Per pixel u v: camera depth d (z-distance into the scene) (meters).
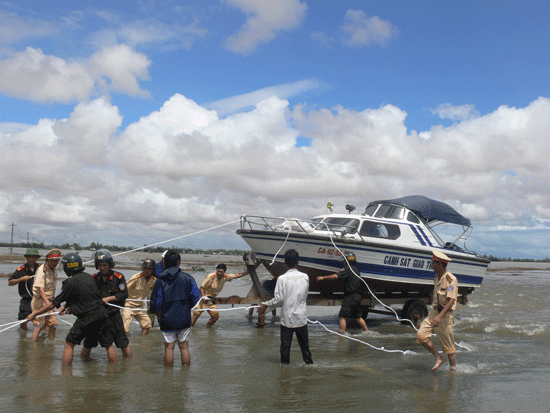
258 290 9.53
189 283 5.91
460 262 11.77
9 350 6.67
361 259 9.93
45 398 4.45
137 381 5.12
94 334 5.95
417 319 10.45
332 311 13.20
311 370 5.85
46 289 7.51
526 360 6.77
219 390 4.86
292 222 9.52
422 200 11.60
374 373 5.79
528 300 16.75
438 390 5.06
